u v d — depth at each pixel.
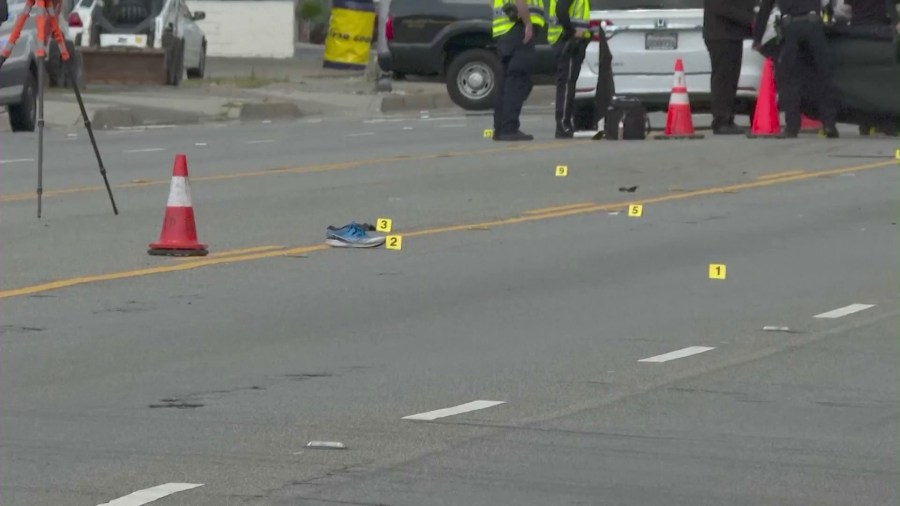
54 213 53.19
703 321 37.75
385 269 44.06
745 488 24.73
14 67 85.56
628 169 65.00
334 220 52.28
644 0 80.12
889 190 59.25
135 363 33.00
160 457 26.00
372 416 28.81
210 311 38.34
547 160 68.25
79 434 27.44
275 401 29.88
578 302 39.94
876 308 39.31
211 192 58.75
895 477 25.41
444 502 23.78
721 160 67.69
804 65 75.69
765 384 31.66
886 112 75.62
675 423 28.59
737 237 49.69
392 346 34.91
